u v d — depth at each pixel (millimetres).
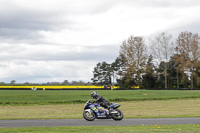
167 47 95938
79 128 15039
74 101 48781
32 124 17781
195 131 13945
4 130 14102
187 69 97625
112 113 19969
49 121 19953
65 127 15477
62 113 31609
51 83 107938
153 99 54469
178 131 13914
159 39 96188
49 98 54719
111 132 13516
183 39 96875
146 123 18516
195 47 94875
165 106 41156
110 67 122500
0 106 41656
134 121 19859
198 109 36344
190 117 23766
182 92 72125
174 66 105750
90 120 20141
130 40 98312
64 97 56656
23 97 55281
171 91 75688
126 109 36594
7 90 79938
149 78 103875
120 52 99188
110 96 59938
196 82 99625
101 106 20141
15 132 13539
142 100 52656
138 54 97938
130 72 99375
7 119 22000
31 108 38625
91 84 122375
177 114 28828
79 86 107625
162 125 16766
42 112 32750
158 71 105562
